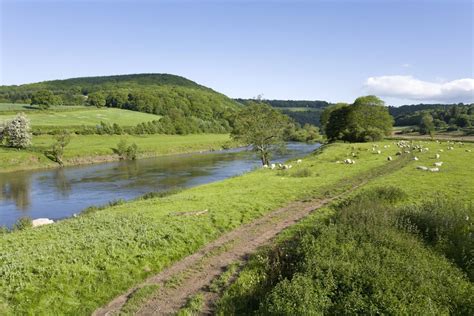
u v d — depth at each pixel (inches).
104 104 7475.4
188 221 867.4
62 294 558.3
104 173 2758.4
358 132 3695.9
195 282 601.0
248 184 1466.5
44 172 2869.1
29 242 772.0
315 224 782.5
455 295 456.1
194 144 4670.3
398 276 482.6
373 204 806.5
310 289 464.8
